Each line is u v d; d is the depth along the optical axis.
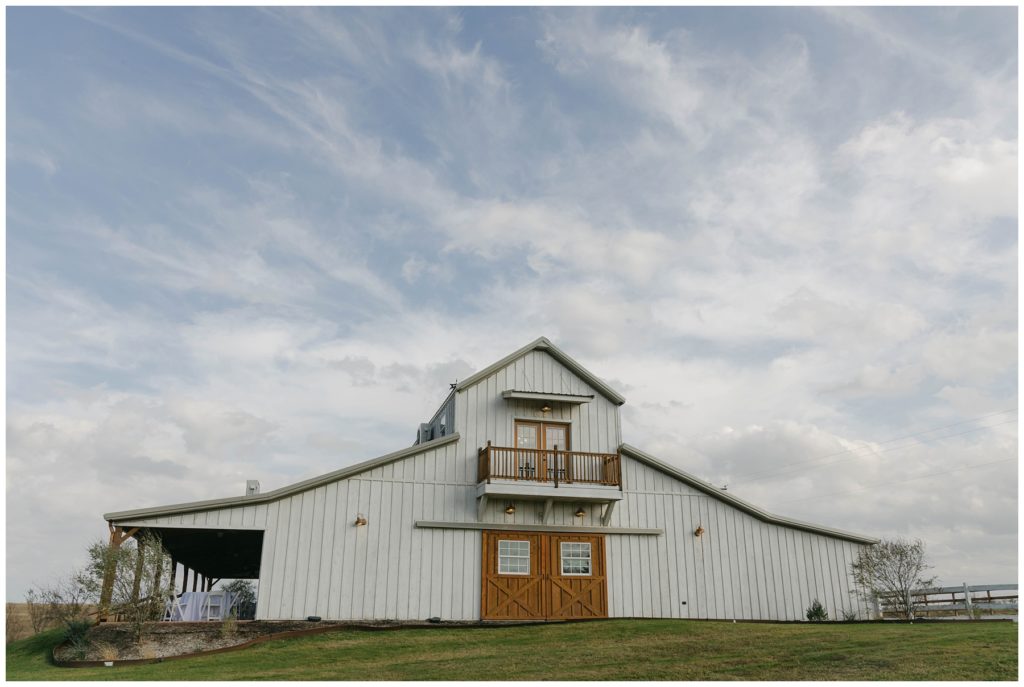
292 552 20.03
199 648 16.80
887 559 22.38
